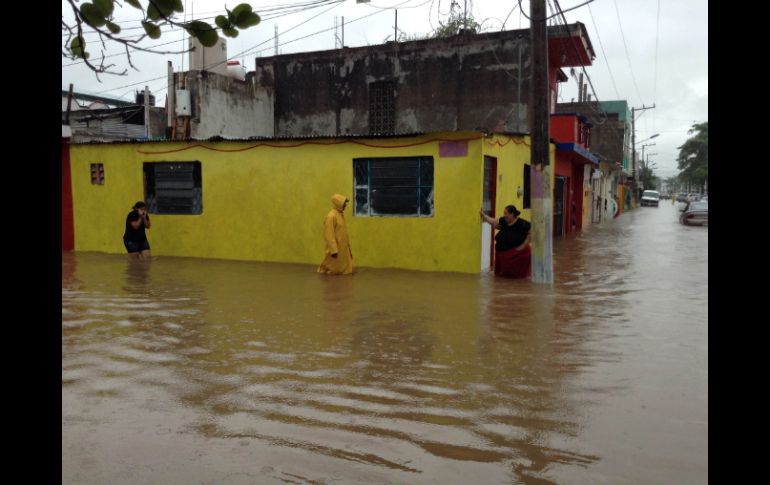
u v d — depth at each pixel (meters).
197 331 6.43
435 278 10.38
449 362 5.33
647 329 6.59
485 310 7.61
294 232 12.65
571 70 18.16
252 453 3.51
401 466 3.35
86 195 14.64
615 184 43.69
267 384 4.72
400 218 11.59
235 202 13.16
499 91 19.14
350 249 11.06
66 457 3.46
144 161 13.94
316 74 21.53
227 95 19.64
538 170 9.73
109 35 2.01
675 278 10.59
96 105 25.20
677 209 58.59
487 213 11.68
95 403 4.30
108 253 14.45
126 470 3.30
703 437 3.74
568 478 3.21
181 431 3.82
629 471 3.29
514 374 5.00
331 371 5.06
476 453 3.52
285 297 8.48
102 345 5.84
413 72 20.20
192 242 13.66
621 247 16.92
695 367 5.19
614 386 4.70
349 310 7.59
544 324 6.84
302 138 12.28
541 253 9.79
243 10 2.06
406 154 11.48
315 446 3.61
